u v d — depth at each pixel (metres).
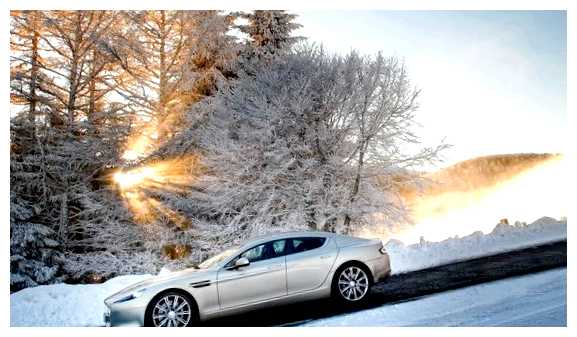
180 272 6.73
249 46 19.00
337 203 13.24
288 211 13.23
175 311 6.21
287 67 14.31
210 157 13.64
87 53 16.97
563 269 7.66
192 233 14.05
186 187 15.10
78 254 14.62
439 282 7.68
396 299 6.92
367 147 13.38
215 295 6.36
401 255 10.15
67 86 16.75
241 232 13.36
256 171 13.44
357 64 13.55
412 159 13.20
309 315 6.57
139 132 16.09
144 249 14.88
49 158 15.05
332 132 13.31
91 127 16.05
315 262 6.78
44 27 16.42
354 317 6.23
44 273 13.98
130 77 16.91
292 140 13.46
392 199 13.53
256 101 13.55
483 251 9.77
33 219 15.04
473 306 6.27
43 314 7.46
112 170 15.89
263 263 6.64
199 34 16.95
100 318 7.40
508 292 6.72
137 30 16.62
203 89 17.66
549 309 5.91
